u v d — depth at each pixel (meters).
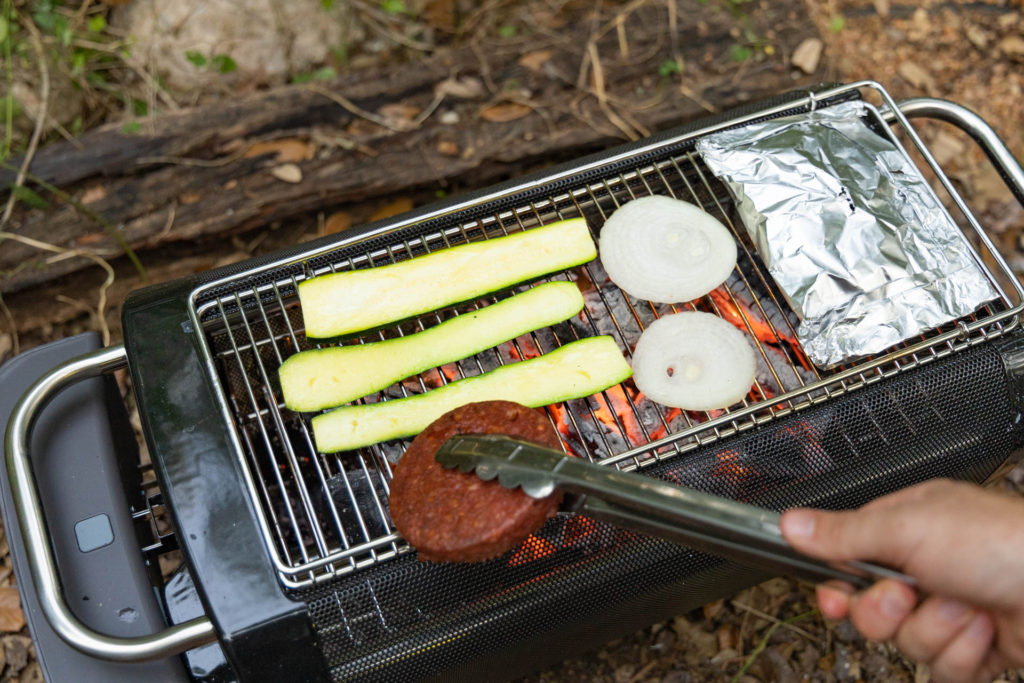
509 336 1.16
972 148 1.97
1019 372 1.14
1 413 1.25
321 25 2.02
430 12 2.10
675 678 1.51
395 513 0.97
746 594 1.58
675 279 1.17
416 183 1.80
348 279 1.16
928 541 0.68
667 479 1.08
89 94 1.95
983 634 0.72
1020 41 2.06
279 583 1.00
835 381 1.11
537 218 1.29
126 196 1.73
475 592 1.05
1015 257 1.87
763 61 1.89
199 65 1.88
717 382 1.12
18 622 1.50
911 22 2.08
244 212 1.75
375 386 1.13
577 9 2.12
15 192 1.70
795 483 1.10
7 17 1.90
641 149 1.29
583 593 1.10
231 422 1.07
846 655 1.52
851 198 1.19
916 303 1.12
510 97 1.84
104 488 1.20
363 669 1.02
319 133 1.79
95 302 1.80
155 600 1.16
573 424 1.20
